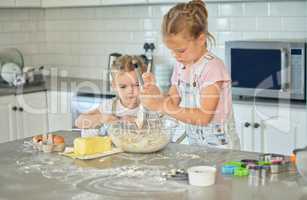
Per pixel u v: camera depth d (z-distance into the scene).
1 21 4.99
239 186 1.85
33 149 2.44
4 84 4.72
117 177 1.98
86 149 2.27
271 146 3.70
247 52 3.82
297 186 1.83
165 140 2.34
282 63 3.66
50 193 1.82
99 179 1.96
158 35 4.64
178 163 2.16
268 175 1.97
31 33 5.26
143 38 4.73
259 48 3.76
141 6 4.70
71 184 1.91
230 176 1.97
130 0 4.38
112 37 4.92
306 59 3.59
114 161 2.21
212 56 2.53
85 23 5.08
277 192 1.77
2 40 5.02
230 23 4.25
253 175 1.96
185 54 2.49
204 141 2.55
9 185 1.92
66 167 2.13
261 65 3.77
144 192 1.81
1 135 4.45
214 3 4.29
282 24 4.04
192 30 2.41
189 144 2.55
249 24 4.17
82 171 2.07
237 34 4.23
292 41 3.72
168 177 1.95
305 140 3.56
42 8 5.29
